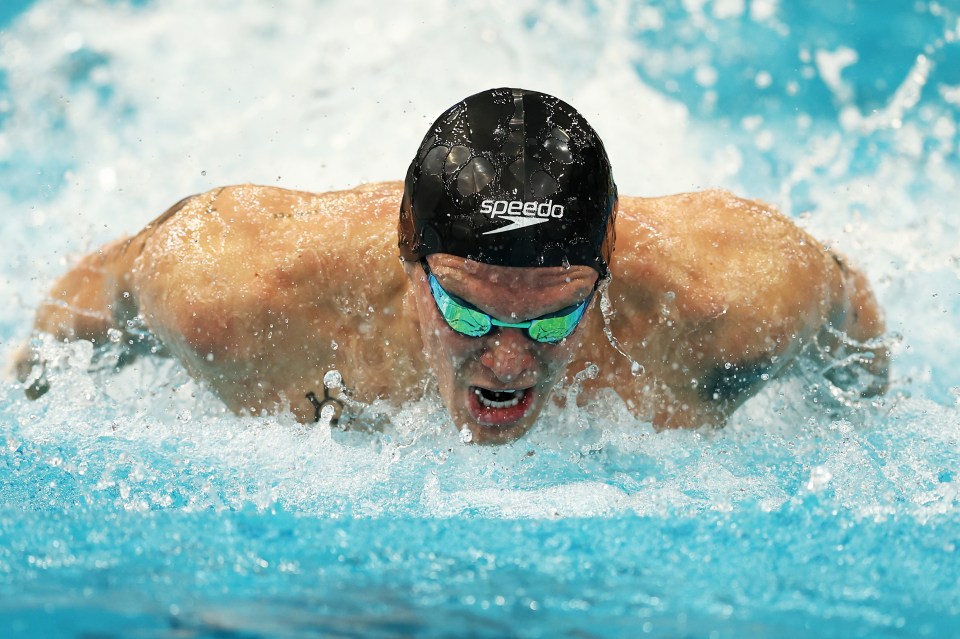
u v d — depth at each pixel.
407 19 18.78
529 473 7.86
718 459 8.13
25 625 5.34
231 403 8.70
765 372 8.68
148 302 8.93
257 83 17.61
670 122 17.86
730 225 9.08
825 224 13.88
